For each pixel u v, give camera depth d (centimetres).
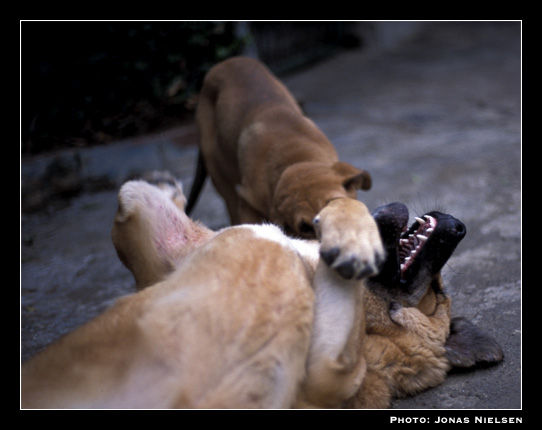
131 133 717
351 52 1245
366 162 648
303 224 386
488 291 368
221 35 760
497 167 590
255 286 227
